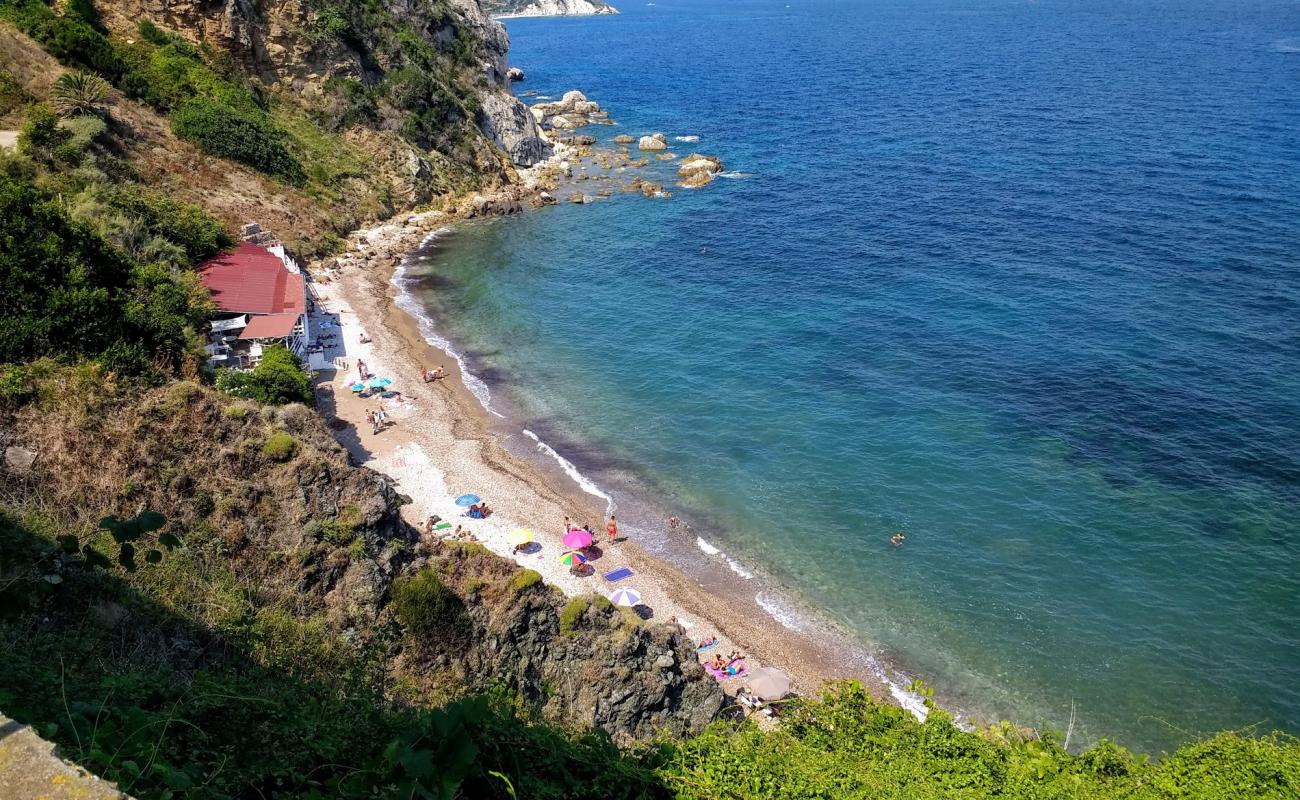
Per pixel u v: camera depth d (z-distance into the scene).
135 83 75.69
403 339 65.44
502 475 49.12
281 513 29.48
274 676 19.45
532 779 11.22
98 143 65.56
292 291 61.75
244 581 25.98
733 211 97.50
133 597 19.12
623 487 48.84
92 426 28.14
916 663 37.06
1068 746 32.84
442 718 8.45
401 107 100.88
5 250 35.53
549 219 95.81
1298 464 47.44
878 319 68.25
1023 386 57.09
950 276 75.81
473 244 87.56
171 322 43.38
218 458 29.89
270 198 78.25
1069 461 49.19
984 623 38.91
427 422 53.97
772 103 160.88
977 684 35.91
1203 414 52.56
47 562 16.72
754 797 14.50
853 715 22.69
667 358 63.66
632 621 30.88
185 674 17.20
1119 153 111.62
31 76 67.38
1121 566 41.53
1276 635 37.28
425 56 108.75
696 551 43.88
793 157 120.62
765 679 34.69
